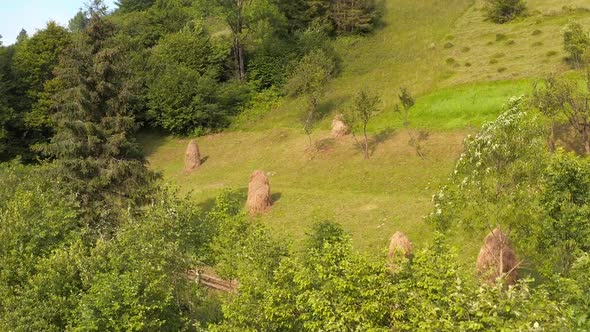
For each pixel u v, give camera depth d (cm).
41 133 5678
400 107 4588
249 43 6544
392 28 6781
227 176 4422
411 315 1196
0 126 5306
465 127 3862
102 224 2905
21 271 1894
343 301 1281
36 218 2250
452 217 1980
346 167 3953
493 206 1820
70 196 2716
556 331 1034
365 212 3222
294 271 1485
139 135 5744
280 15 6462
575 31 4197
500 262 1919
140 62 6066
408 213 3055
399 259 1353
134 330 1609
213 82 5769
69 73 3091
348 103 5003
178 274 1975
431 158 3678
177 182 4519
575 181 1620
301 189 3834
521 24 5725
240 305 1522
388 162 3825
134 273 1705
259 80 5944
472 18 6494
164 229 2106
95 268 1823
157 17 7575
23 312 1683
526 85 4088
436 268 1257
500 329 1045
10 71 5744
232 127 5444
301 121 5000
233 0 6269
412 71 5359
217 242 2236
